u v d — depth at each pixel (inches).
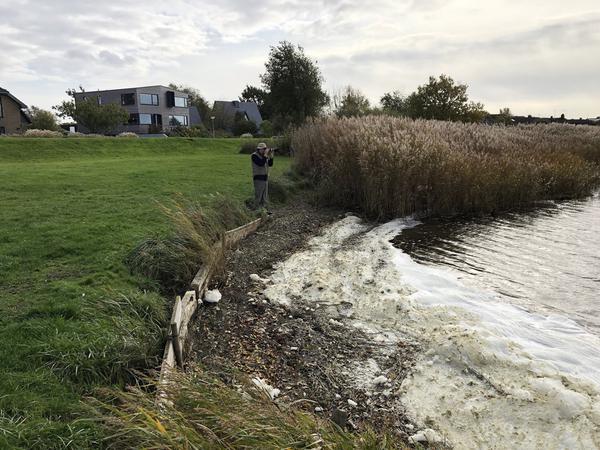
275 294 261.1
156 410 119.3
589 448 130.9
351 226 427.8
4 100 1667.1
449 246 357.4
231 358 191.8
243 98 3265.3
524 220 447.8
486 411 152.6
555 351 185.8
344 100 1552.7
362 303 246.5
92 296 199.0
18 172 581.0
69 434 120.9
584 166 623.8
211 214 346.6
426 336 205.2
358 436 133.9
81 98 2224.4
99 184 498.9
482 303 242.7
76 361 151.1
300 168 656.4
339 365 188.7
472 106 1375.5
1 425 118.6
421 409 159.3
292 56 1647.4
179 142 1248.2
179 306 191.0
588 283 275.3
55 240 277.1
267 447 109.3
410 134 539.8
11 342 159.9
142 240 279.9
